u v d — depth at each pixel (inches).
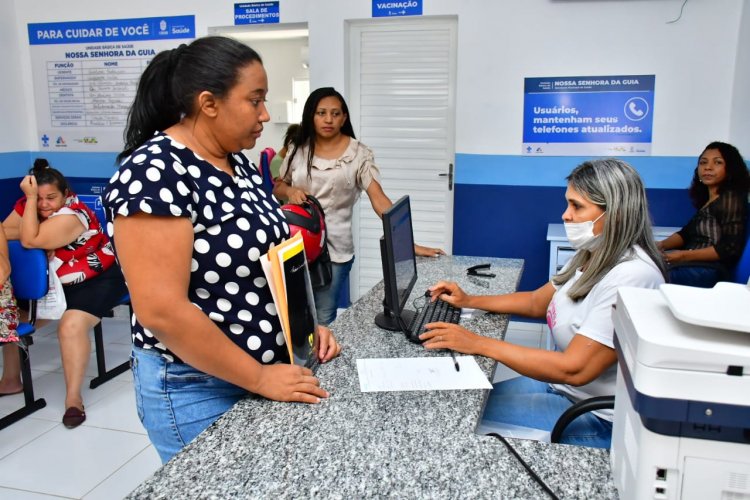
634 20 152.4
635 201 63.6
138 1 185.0
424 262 113.5
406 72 172.2
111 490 90.4
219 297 49.5
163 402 51.1
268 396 50.9
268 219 52.4
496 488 39.7
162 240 43.9
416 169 176.7
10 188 197.3
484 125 165.3
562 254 141.3
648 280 61.6
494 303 81.5
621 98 155.9
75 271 117.3
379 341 68.6
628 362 35.5
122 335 159.2
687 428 31.7
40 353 146.1
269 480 40.4
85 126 197.0
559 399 74.2
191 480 40.4
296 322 53.9
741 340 31.4
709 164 133.7
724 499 32.5
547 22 157.1
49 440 105.0
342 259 116.5
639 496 33.5
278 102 281.4
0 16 190.4
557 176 163.5
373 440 45.7
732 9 146.3
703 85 151.1
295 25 177.0
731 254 128.6
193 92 46.5
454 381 56.9
